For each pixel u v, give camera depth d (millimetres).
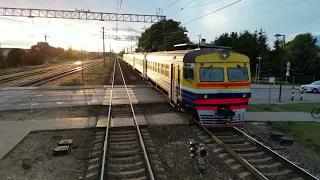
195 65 10406
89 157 7887
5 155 7906
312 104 17766
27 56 67500
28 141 9219
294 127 11531
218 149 8555
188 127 11055
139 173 6852
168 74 15188
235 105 10719
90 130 10602
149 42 64812
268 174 6867
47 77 32688
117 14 32250
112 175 6723
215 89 10430
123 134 10047
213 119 10594
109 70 46000
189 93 11078
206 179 6648
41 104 15445
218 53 10492
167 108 14695
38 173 6836
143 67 29297
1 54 54344
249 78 10844
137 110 13945
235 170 7113
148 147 8617
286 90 28172
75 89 22141
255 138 9836
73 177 6676
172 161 7684
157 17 32719
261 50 48656
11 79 29969
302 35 53562
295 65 43781
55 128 10602
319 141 9672
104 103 15688
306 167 7418
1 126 10805
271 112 14383
